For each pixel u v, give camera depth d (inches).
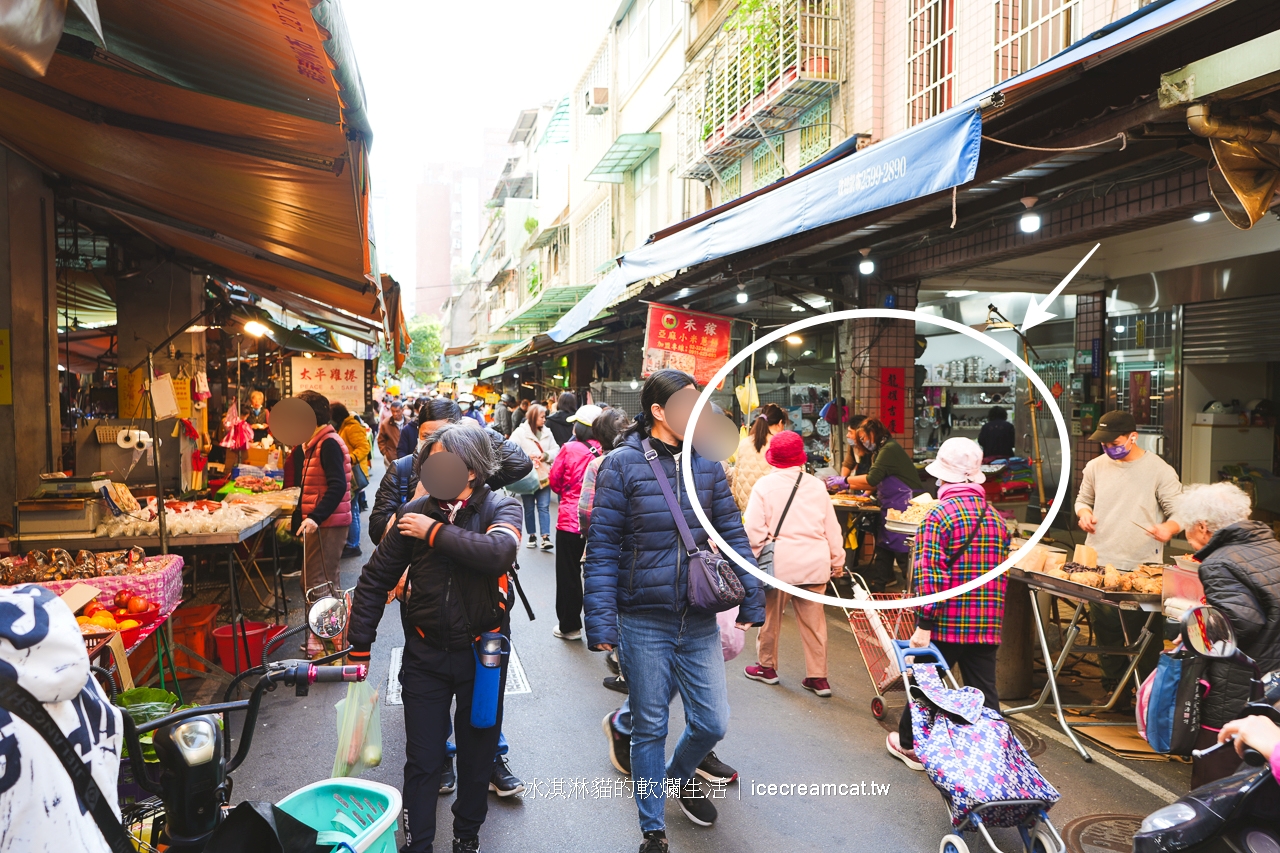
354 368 747.4
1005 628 209.6
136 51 136.7
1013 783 124.3
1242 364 362.0
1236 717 119.3
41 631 50.8
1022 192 210.2
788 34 443.5
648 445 136.3
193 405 372.5
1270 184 136.9
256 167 186.2
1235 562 136.3
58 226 315.0
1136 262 372.8
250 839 71.6
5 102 179.3
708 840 140.8
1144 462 212.4
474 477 129.6
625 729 164.4
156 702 127.4
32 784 49.3
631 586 131.4
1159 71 154.0
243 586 322.3
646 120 808.9
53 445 253.1
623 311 497.0
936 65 374.0
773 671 222.8
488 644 125.0
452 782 159.2
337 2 107.9
